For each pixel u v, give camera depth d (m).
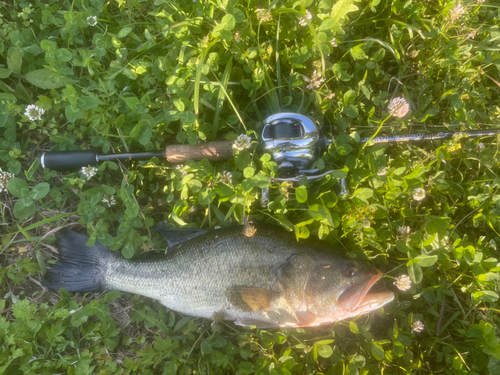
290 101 0.45
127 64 0.45
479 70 0.48
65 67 0.45
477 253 0.43
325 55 0.43
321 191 0.44
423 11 0.47
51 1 0.48
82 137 0.47
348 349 0.46
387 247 0.45
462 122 0.46
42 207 0.46
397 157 0.46
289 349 0.43
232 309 0.42
